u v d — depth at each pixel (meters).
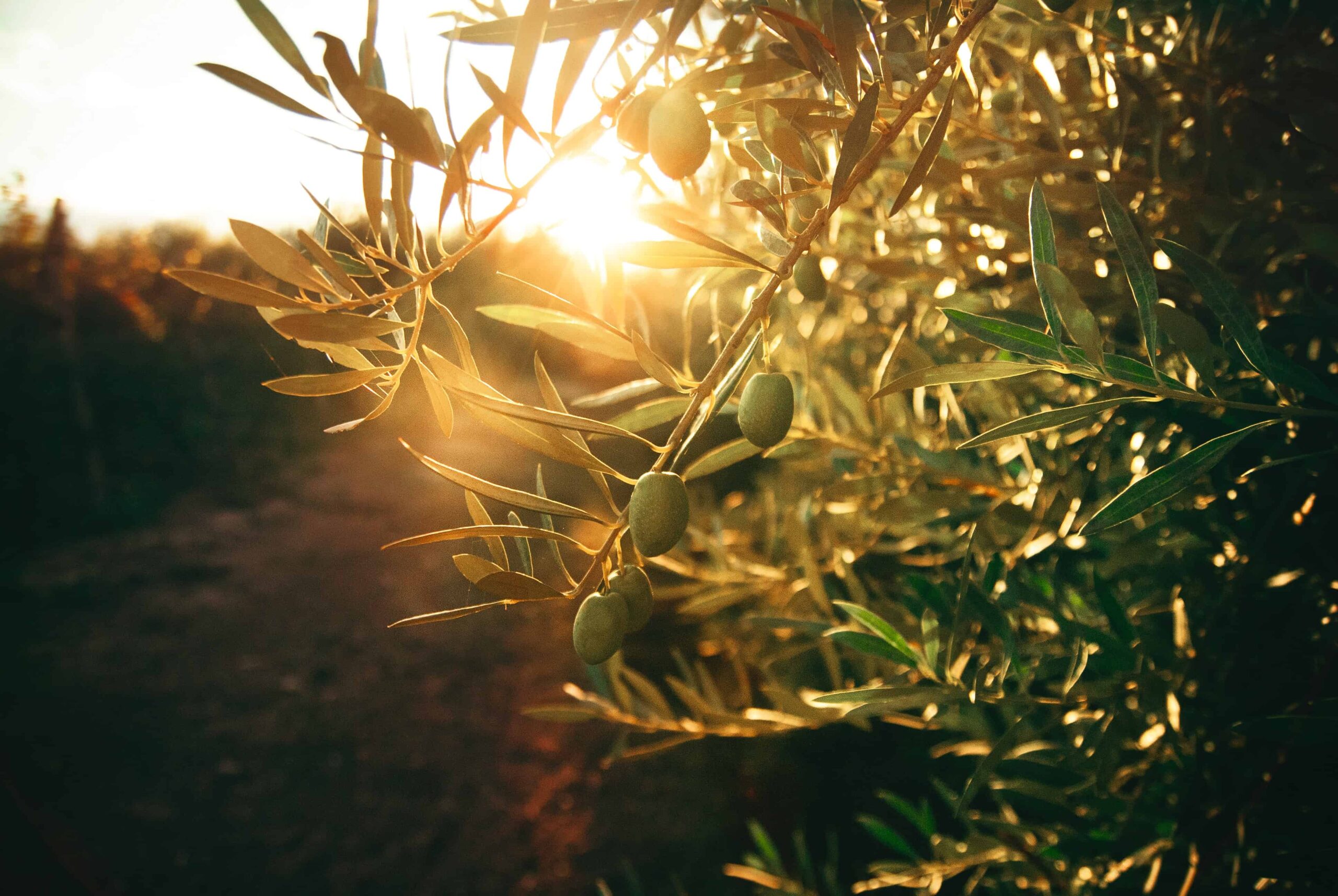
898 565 0.90
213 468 4.98
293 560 3.96
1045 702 0.46
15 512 4.12
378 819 2.36
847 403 0.66
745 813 1.94
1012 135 0.48
